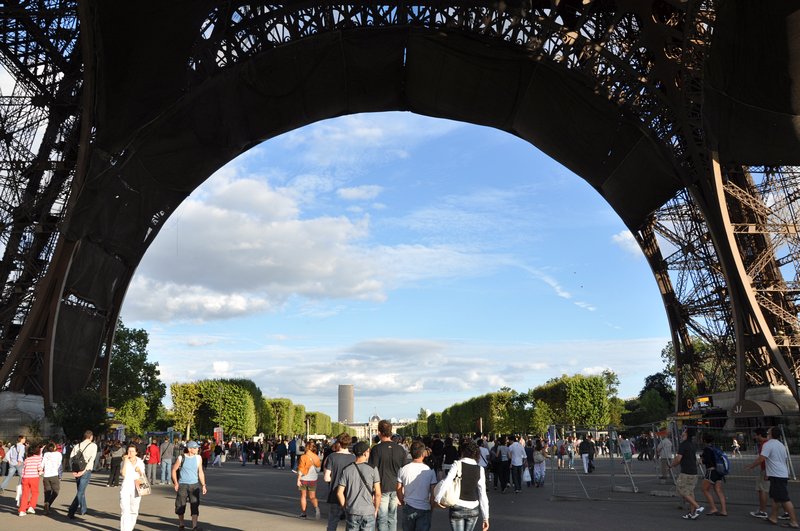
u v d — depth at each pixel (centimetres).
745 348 5212
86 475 2681
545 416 12631
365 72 6075
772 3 3800
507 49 5588
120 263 6038
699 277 5975
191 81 5409
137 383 9462
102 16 4550
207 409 12706
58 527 2342
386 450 1656
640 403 17200
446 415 19900
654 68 5128
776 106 4488
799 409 4881
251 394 13450
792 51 4050
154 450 4603
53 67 5847
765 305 5328
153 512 2808
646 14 4978
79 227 5278
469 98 6209
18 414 5091
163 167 5769
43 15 5594
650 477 4978
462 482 1340
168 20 4656
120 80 4922
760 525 2250
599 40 5459
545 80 5722
